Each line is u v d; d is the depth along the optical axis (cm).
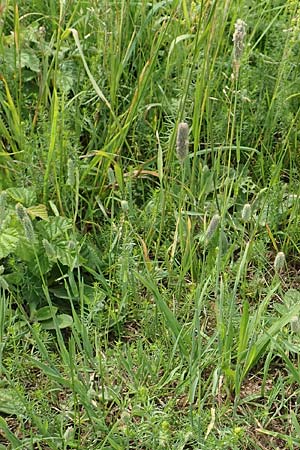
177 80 299
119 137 266
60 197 260
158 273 246
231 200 273
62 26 286
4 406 207
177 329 215
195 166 274
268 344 216
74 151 263
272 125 289
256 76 305
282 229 277
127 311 240
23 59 294
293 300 244
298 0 308
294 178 295
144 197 283
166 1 289
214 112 296
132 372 210
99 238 262
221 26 279
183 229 256
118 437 202
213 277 237
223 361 209
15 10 265
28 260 238
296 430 202
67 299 245
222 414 210
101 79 290
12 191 251
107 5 281
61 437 196
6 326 227
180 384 206
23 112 291
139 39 299
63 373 221
